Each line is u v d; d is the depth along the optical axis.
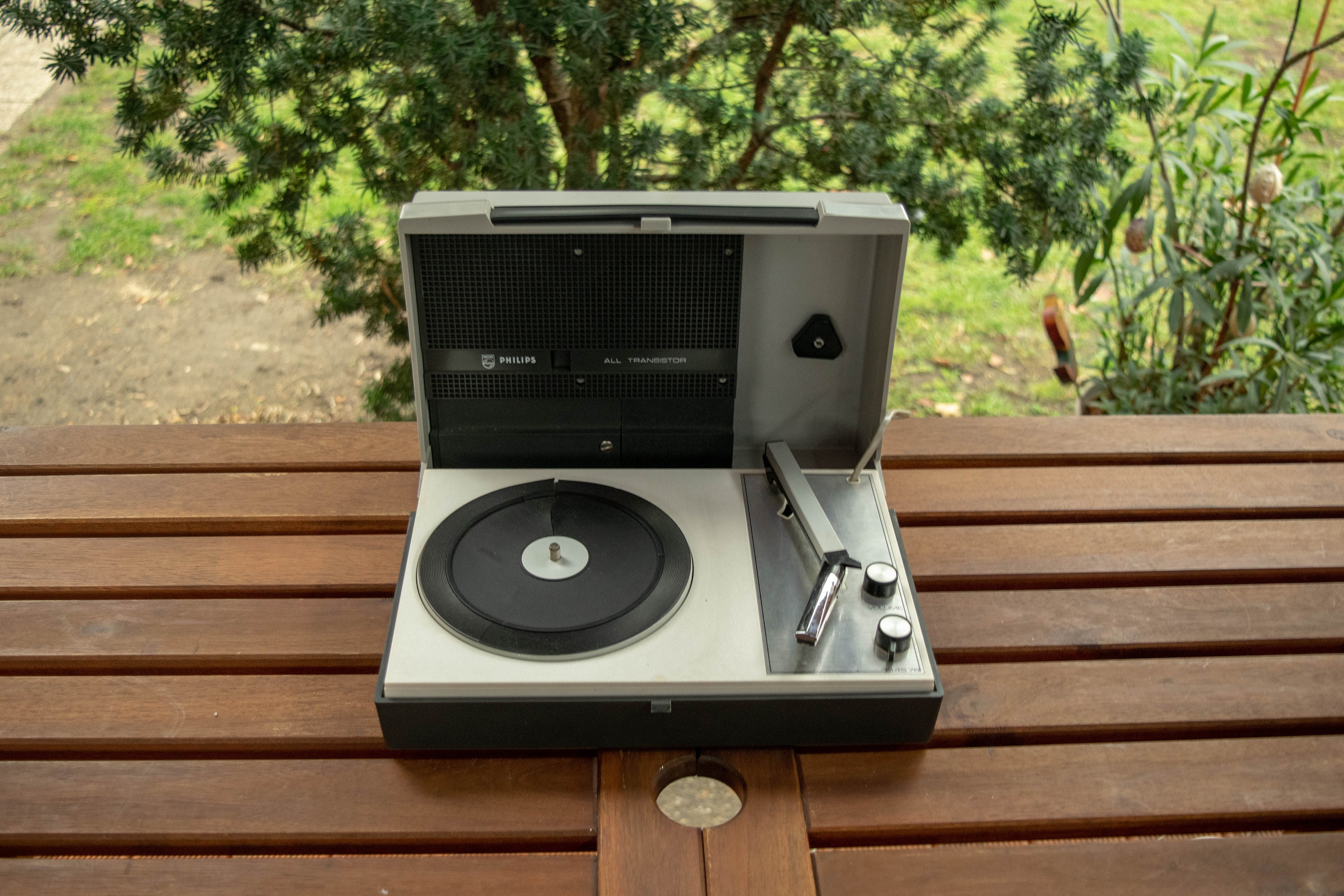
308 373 3.25
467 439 1.16
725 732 0.97
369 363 3.30
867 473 1.16
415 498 1.34
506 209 1.02
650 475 1.17
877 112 2.12
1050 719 1.06
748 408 1.19
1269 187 2.05
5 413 3.05
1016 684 1.10
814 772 1.00
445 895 0.90
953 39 2.24
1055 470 1.42
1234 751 1.04
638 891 0.89
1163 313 3.23
